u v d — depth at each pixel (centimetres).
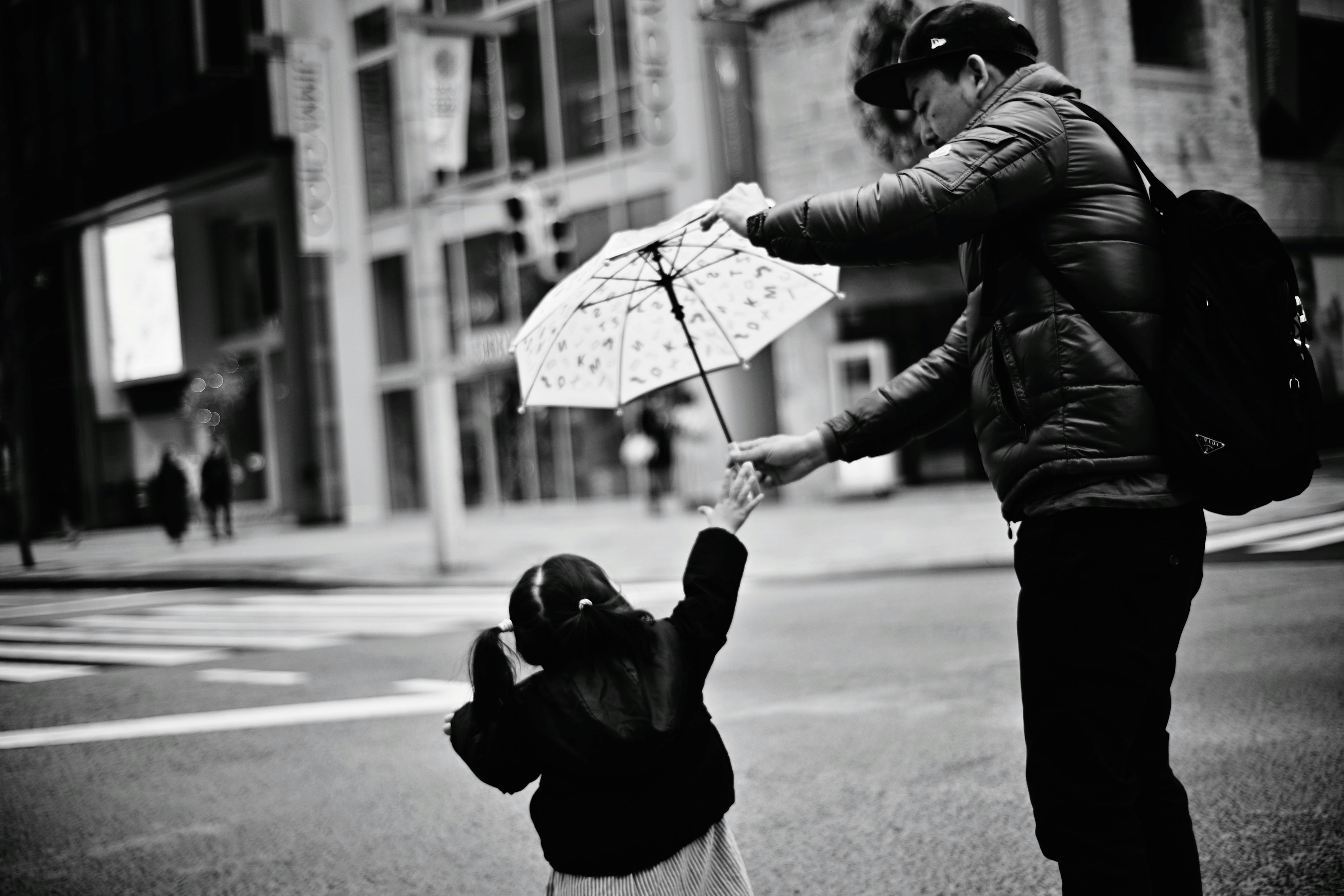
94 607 1316
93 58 1470
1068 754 252
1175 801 275
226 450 3008
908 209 246
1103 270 248
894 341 2191
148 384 3028
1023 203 249
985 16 273
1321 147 1098
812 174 2145
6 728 782
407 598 1429
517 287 2588
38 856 522
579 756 253
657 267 315
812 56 2122
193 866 501
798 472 317
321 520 2944
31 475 1268
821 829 489
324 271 2944
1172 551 248
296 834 536
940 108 279
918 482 2236
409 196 1606
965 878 425
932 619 975
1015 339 256
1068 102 258
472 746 266
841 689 745
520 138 2570
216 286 3272
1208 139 1147
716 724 679
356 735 715
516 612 264
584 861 256
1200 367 241
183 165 2581
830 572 1297
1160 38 1195
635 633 260
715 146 2228
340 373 2936
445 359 1612
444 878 470
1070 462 247
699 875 261
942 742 603
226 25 2281
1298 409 241
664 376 340
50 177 1362
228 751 695
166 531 1936
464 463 2745
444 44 1938
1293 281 249
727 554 285
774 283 334
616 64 2391
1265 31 1100
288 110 2741
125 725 775
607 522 2158
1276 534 1252
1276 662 698
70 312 1377
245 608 1379
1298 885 388
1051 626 252
